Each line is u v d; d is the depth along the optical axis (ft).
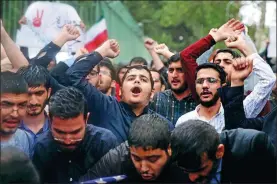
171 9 85.15
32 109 14.83
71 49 23.27
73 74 15.61
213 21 82.17
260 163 12.78
